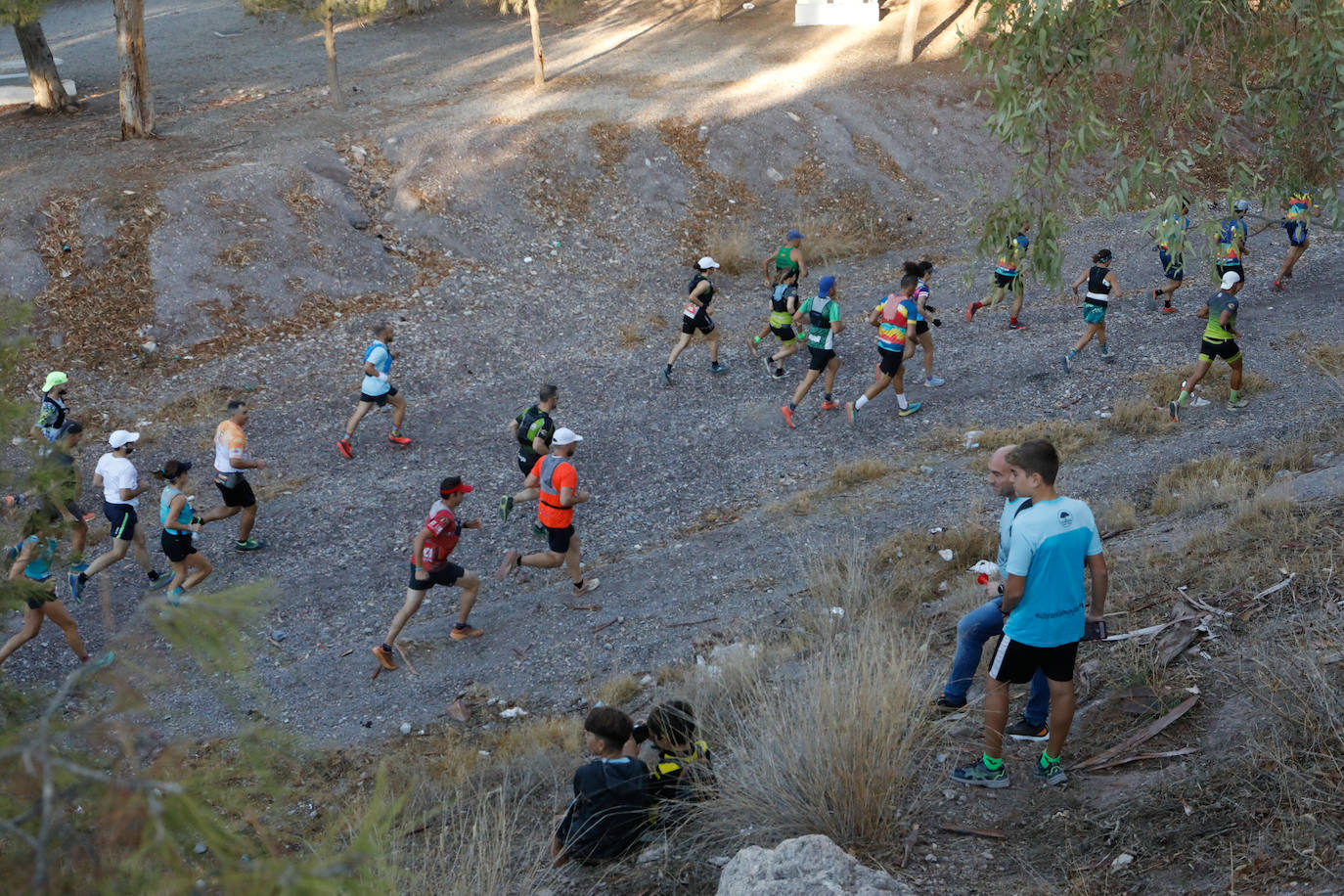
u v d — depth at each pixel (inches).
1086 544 174.9
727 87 915.4
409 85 936.9
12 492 156.3
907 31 975.0
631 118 825.5
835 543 369.4
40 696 125.1
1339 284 607.2
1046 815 179.0
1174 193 256.8
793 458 458.6
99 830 69.0
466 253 681.6
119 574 381.1
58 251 578.9
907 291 455.8
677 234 745.0
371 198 711.7
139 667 81.4
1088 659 230.8
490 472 458.6
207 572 364.2
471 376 558.3
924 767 201.3
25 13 657.6
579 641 329.4
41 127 807.7
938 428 467.5
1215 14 270.5
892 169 840.3
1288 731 178.2
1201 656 218.1
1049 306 621.3
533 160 764.0
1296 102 271.7
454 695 304.5
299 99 883.4
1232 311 424.2
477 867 191.5
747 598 341.1
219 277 595.2
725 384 542.6
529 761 253.6
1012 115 261.6
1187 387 445.1
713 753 232.7
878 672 207.6
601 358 583.2
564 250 704.4
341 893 72.6
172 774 77.0
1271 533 272.4
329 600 363.9
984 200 281.0
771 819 192.7
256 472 457.1
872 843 179.8
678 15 1218.6
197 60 1056.8
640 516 418.9
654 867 190.2
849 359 561.6
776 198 798.5
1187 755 184.7
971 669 215.8
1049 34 261.4
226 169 670.5
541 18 1237.7
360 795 245.6
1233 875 148.9
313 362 559.8
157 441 480.7
